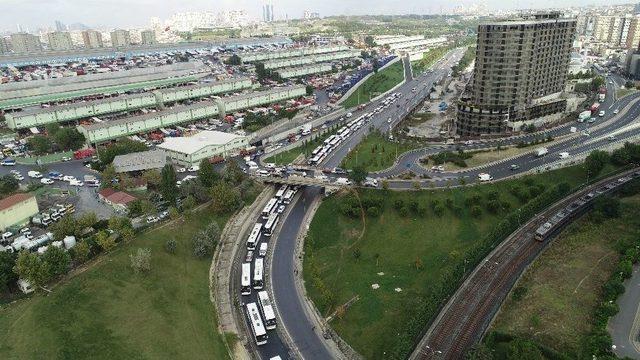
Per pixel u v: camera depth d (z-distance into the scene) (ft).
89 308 459.32
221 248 640.58
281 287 570.05
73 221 594.24
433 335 473.26
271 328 495.41
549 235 637.71
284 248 651.25
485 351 422.82
